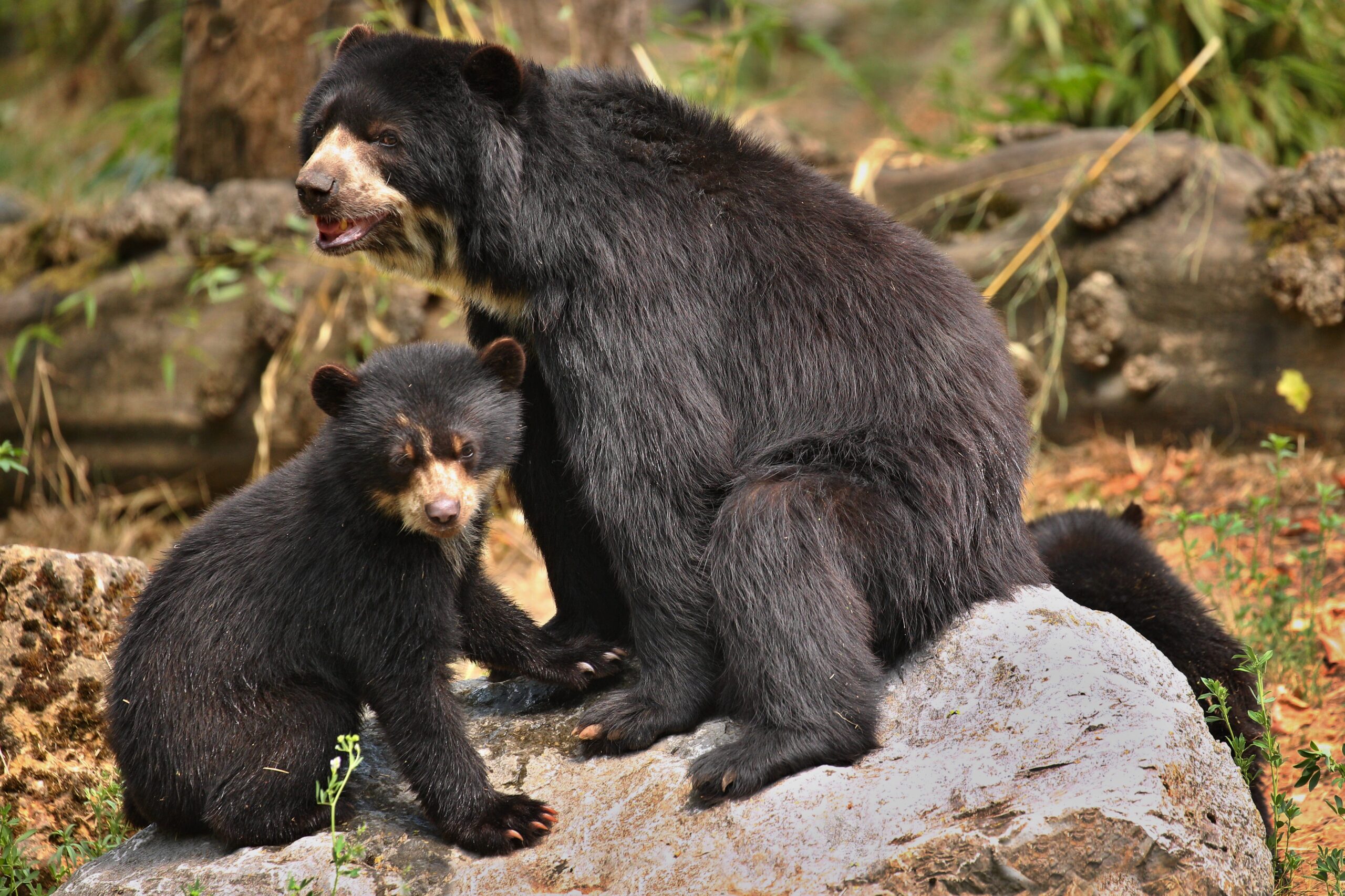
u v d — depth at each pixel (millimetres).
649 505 8344
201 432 17234
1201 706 8930
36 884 9195
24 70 33375
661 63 19922
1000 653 8156
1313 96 19547
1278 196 14508
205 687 8031
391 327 16359
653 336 8422
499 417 8539
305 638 8148
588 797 8039
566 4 17297
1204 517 12023
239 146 17297
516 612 9055
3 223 22172
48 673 10000
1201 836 6930
